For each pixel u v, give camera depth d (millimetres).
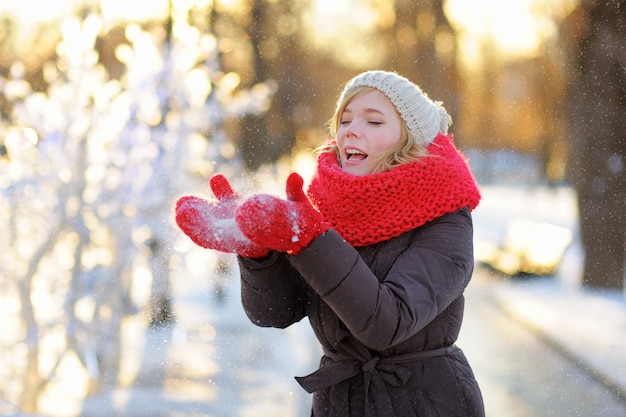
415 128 2750
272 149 21438
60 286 8070
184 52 10602
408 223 2639
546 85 19500
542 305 13305
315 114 25750
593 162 15602
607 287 14992
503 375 8891
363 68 27922
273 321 2791
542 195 30281
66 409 7109
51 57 14352
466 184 2699
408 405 2637
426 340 2668
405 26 28297
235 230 2506
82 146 8523
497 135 32094
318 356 9297
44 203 8258
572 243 20141
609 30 15844
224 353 9195
